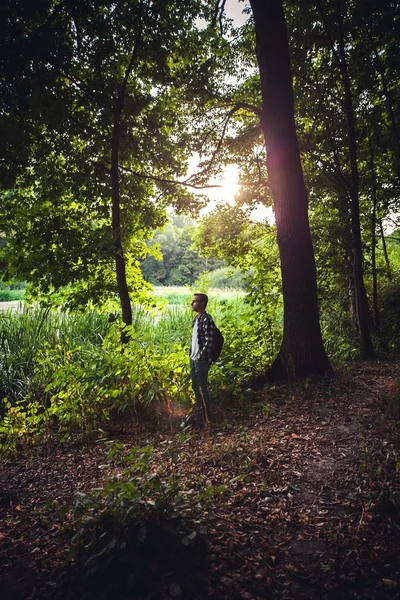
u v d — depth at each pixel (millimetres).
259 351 8109
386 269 14523
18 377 8359
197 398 6027
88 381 6500
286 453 4434
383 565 2578
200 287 12492
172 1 8047
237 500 3494
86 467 5090
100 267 9094
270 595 2398
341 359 10852
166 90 9508
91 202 8773
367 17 8125
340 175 11750
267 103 7758
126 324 7691
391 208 14609
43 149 8133
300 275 7707
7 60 6180
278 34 7629
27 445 6312
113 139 7980
